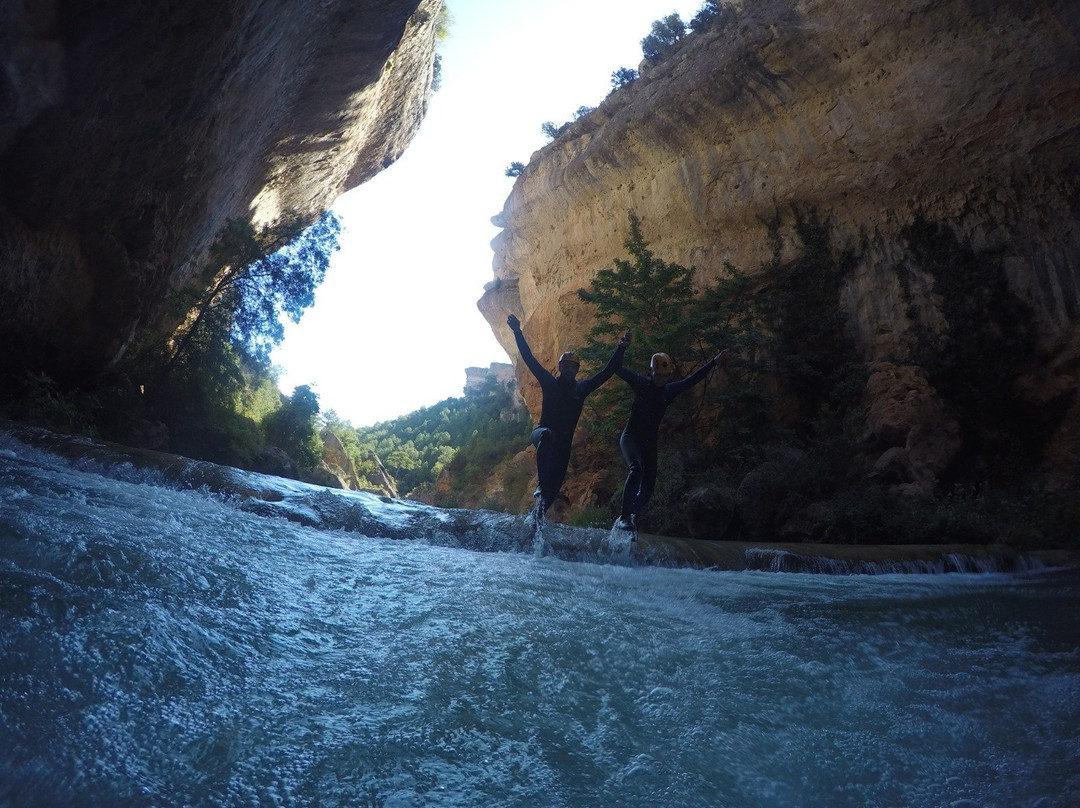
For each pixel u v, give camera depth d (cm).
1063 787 304
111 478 870
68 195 1510
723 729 342
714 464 1883
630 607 571
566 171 3055
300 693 328
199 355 2316
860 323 2241
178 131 1616
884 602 714
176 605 391
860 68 2228
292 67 1952
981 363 1992
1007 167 2047
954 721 374
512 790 271
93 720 268
